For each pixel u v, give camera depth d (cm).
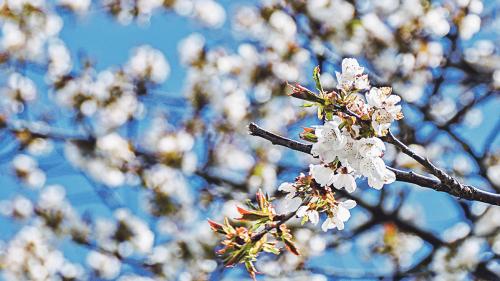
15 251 284
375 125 125
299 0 268
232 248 131
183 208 283
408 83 266
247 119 285
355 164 125
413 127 258
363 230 260
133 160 279
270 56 280
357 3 273
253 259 131
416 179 130
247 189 273
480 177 252
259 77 280
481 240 257
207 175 278
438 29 256
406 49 262
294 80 279
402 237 271
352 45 267
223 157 280
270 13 275
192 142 281
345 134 125
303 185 129
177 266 271
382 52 266
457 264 247
